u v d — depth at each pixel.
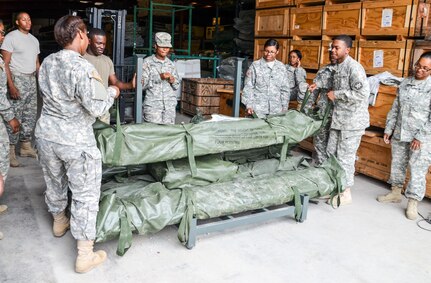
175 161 3.28
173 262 2.88
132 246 3.06
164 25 11.04
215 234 3.31
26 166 4.80
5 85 3.34
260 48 6.53
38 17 12.74
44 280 2.59
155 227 2.88
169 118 4.68
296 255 3.04
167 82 4.63
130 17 10.85
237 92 4.19
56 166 2.71
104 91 2.46
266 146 3.71
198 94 7.80
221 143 3.19
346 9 5.13
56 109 2.49
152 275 2.71
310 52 5.65
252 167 3.75
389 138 4.23
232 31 8.62
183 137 3.06
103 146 2.75
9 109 3.36
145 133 2.93
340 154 3.94
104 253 2.82
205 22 13.62
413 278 2.82
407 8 4.49
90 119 2.58
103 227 2.71
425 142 3.67
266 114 4.64
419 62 3.71
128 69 6.92
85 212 2.59
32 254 2.88
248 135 3.33
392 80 4.50
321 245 3.21
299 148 6.07
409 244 3.30
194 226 3.00
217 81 7.87
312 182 3.67
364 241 3.31
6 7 12.54
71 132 2.50
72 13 6.52
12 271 2.67
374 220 3.72
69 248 2.99
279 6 6.11
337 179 3.76
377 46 4.84
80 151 2.52
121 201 2.88
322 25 5.44
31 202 3.78
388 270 2.90
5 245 2.99
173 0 11.35
